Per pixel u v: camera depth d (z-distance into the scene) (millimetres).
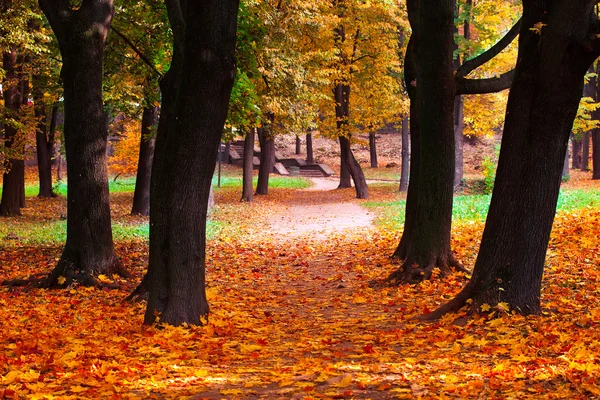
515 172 8289
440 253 11922
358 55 33438
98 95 12398
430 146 11906
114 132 38312
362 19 32375
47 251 16938
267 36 23391
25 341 7344
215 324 8703
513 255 8305
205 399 4922
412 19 13336
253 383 5531
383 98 34250
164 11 15055
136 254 16266
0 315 9383
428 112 11836
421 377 5438
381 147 69062
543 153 8180
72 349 6898
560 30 7574
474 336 7336
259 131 38781
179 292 8664
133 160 38594
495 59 30500
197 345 7520
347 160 36156
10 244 18688
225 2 8438
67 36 12211
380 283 12062
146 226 23922
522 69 8156
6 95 25422
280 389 5324
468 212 21500
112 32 16891
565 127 8172
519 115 8227
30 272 13906
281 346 7457
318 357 6723
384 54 32969
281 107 26969
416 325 8398
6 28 18984
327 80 28359
